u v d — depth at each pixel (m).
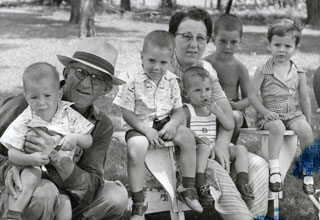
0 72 8.23
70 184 3.07
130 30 11.61
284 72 4.32
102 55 3.10
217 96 4.08
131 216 3.63
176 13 4.15
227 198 3.67
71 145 2.96
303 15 13.34
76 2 12.00
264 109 4.18
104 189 3.30
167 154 3.76
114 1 13.37
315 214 4.31
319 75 3.92
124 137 3.90
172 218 3.81
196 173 3.74
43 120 3.00
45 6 13.41
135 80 3.80
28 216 3.00
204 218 4.23
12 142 2.92
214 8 13.09
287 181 4.89
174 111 3.89
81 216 3.23
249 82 4.62
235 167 3.95
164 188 3.70
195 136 3.89
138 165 3.60
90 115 3.23
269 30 4.36
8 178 2.94
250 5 13.46
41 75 2.93
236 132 4.27
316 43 10.87
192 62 4.12
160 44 3.70
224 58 4.54
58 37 10.60
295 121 4.14
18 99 3.14
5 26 11.23
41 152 2.95
